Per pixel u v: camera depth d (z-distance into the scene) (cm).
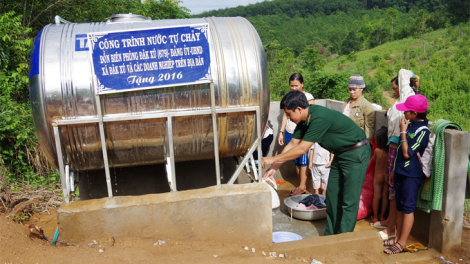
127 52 291
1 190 483
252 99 321
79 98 290
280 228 421
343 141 355
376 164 421
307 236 400
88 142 306
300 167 536
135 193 428
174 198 305
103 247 281
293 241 332
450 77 2908
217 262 270
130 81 293
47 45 294
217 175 325
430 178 340
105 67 288
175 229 306
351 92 473
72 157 315
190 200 304
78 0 929
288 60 3503
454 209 343
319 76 2325
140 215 298
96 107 295
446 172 337
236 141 340
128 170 423
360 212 436
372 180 454
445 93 2625
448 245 348
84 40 300
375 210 426
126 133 309
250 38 326
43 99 285
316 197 464
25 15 828
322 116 340
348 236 336
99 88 287
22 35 699
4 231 288
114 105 297
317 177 503
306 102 340
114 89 290
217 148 318
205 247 302
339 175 383
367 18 9556
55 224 424
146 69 295
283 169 630
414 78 404
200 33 303
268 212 319
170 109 308
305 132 370
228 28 328
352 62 4747
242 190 318
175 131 317
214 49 314
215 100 315
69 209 290
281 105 349
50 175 548
